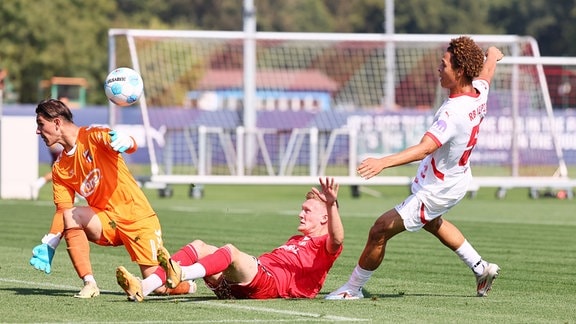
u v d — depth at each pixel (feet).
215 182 209.26
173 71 325.62
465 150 72.95
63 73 504.02
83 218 73.92
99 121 362.53
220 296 72.38
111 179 73.77
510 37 229.04
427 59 314.55
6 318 63.21
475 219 160.97
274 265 72.54
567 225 149.59
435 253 111.04
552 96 322.96
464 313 67.77
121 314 64.85
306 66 378.12
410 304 71.87
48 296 73.92
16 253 106.42
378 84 328.29
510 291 81.46
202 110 291.38
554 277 91.30
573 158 280.10
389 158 69.72
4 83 462.19
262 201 205.05
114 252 109.09
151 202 198.70
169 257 66.03
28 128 200.03
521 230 141.08
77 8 525.34
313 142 219.41
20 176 200.75
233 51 383.24
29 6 482.69
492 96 248.73
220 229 138.31
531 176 244.01
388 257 107.04
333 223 71.31
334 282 86.74
